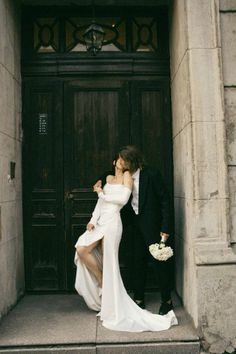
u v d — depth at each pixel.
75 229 5.02
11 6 4.63
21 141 5.01
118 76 5.11
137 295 4.33
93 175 5.06
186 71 3.99
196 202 3.83
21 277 4.86
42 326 3.91
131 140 5.08
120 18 5.20
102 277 4.27
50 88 5.08
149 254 4.39
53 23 5.19
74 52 5.09
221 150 3.84
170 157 5.05
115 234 4.15
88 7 5.15
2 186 4.13
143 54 5.11
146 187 4.21
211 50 3.92
